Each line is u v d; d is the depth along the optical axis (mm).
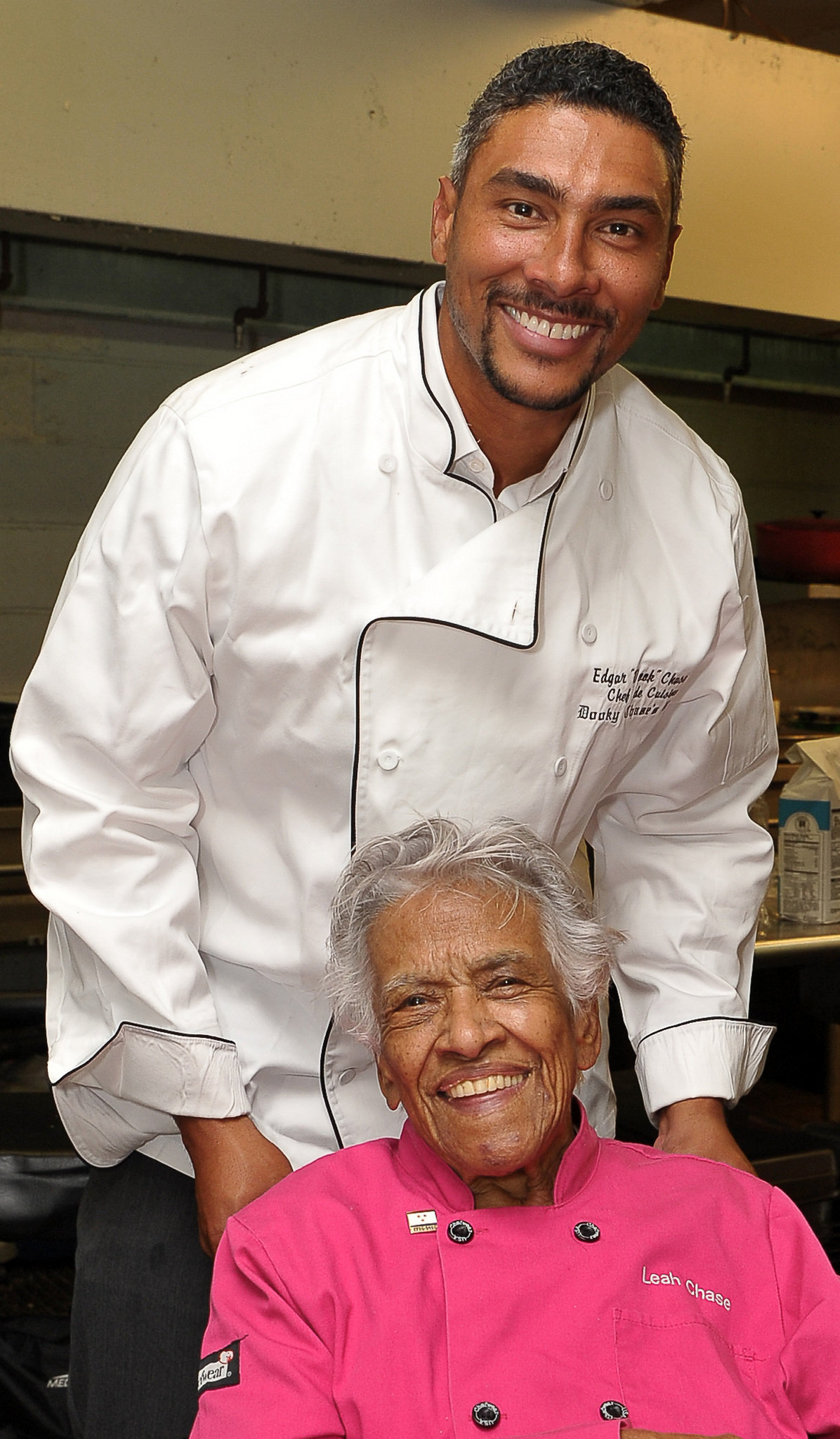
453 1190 1194
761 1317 1194
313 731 1312
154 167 2762
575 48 1175
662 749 1523
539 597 1327
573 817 1460
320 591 1280
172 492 1261
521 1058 1169
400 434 1290
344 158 2936
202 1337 1308
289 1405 1075
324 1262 1148
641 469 1438
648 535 1427
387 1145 1265
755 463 4762
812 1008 2582
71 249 2893
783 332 3729
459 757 1332
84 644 1282
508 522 1290
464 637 1299
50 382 3574
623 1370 1121
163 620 1258
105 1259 1351
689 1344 1140
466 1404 1096
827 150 3529
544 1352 1123
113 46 2695
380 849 1256
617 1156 1283
